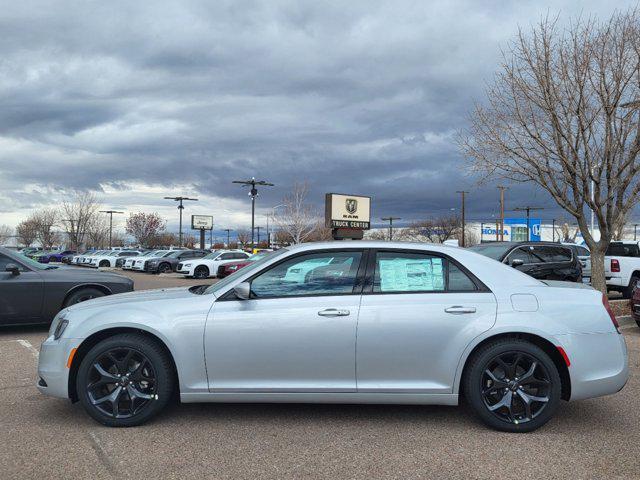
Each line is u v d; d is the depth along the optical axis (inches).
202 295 181.0
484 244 519.8
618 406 199.9
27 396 210.5
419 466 145.9
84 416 186.1
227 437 166.7
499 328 169.5
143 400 175.0
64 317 182.1
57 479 137.3
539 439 165.9
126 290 378.6
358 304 173.3
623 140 391.5
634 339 342.0
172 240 4074.8
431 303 172.9
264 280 179.3
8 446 158.9
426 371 171.2
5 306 344.5
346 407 196.9
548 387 169.2
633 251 554.9
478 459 150.6
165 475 140.0
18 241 4404.5
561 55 395.9
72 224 3031.5
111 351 173.8
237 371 172.4
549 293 177.6
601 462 148.8
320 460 149.8
